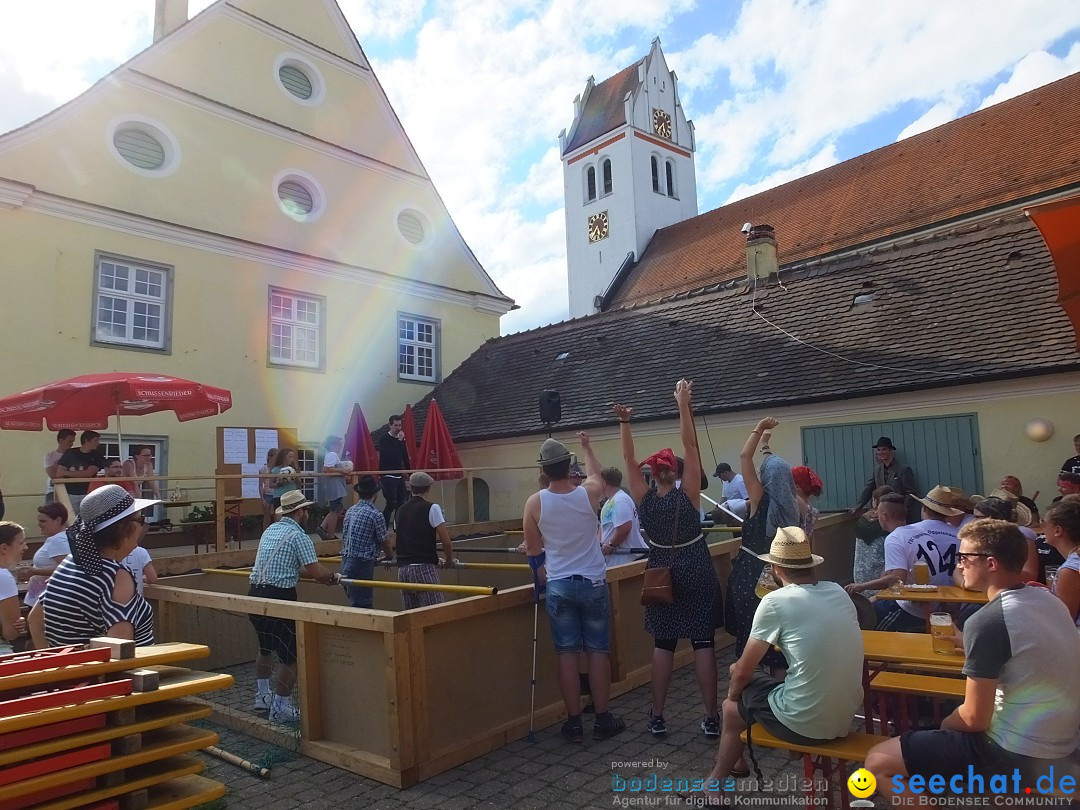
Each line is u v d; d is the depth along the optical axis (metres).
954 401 10.08
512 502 15.27
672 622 4.82
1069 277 5.62
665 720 5.17
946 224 22.80
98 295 14.48
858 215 26.56
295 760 4.68
